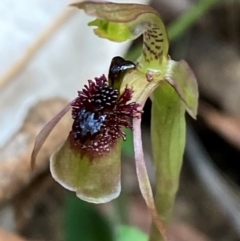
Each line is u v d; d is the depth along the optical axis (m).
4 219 0.11
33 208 0.11
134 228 0.10
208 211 0.12
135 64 0.08
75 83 0.11
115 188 0.07
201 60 0.14
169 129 0.08
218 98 0.13
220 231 0.12
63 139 0.11
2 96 0.11
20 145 0.11
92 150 0.07
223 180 0.12
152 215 0.07
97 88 0.07
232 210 0.12
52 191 0.12
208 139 0.13
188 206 0.12
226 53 0.14
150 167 0.12
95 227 0.10
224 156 0.13
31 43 0.11
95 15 0.07
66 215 0.10
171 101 0.08
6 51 0.11
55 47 0.11
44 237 0.11
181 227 0.11
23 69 0.11
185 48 0.14
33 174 0.11
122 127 0.07
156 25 0.07
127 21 0.07
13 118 0.11
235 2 0.15
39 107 0.11
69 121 0.11
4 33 0.11
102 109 0.07
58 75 0.11
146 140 0.13
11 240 0.10
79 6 0.07
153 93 0.08
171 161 0.08
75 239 0.10
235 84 0.13
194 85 0.07
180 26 0.12
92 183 0.07
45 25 0.11
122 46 0.12
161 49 0.07
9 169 0.11
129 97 0.07
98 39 0.11
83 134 0.07
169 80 0.07
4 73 0.11
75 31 0.11
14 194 0.11
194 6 0.13
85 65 0.11
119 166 0.07
